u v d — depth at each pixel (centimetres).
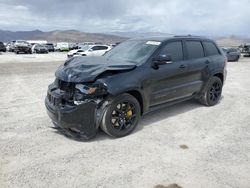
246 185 310
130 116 455
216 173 335
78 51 2603
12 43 4197
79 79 401
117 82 419
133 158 373
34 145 411
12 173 328
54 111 422
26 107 626
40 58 2639
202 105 650
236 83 1027
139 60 480
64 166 348
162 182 313
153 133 466
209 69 606
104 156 378
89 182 312
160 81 492
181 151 397
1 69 1467
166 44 517
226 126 509
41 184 306
